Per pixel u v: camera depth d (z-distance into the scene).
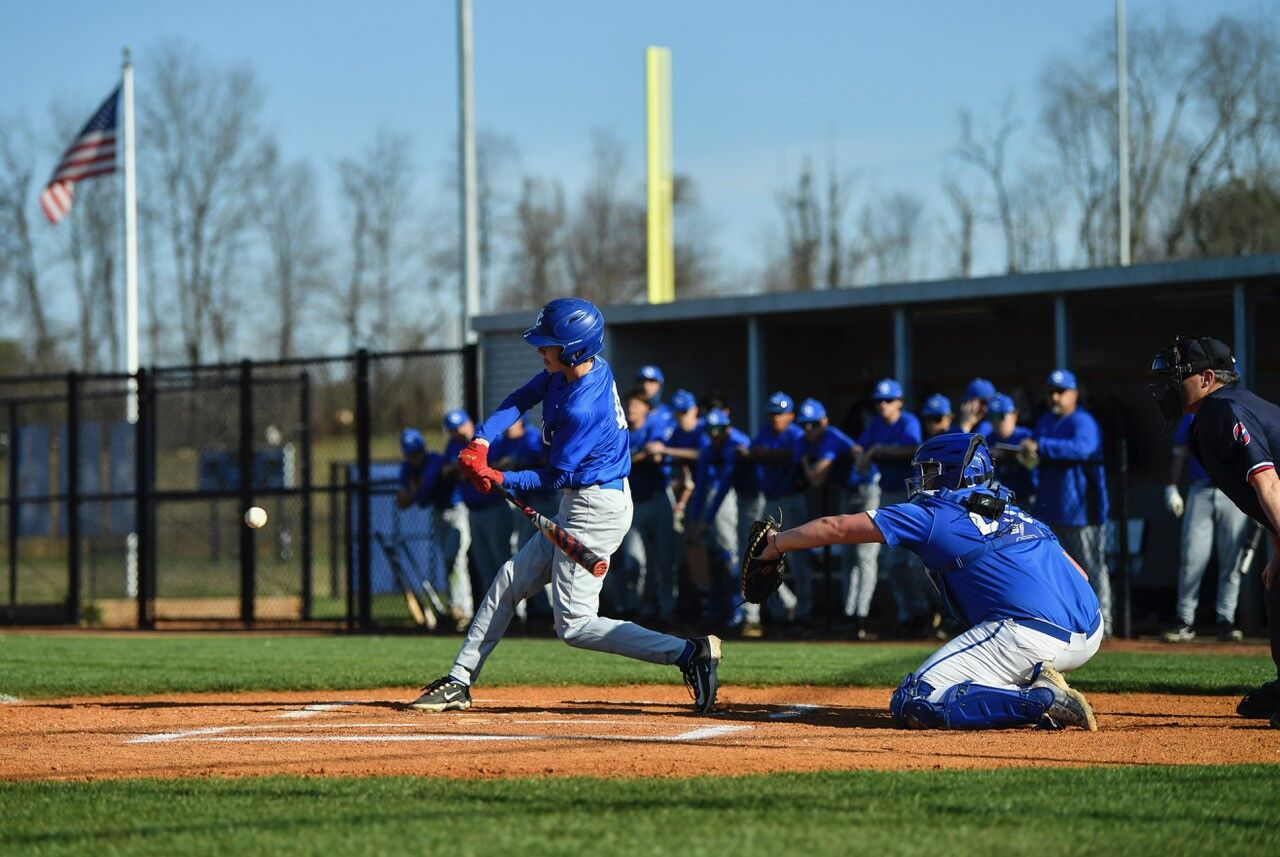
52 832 13.37
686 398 44.50
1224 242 105.81
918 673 20.33
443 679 23.17
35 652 37.16
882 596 51.28
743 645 37.31
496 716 22.36
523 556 23.05
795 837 12.31
